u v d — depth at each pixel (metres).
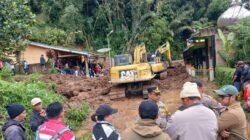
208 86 18.17
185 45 50.12
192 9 51.28
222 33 19.30
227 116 5.16
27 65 27.98
